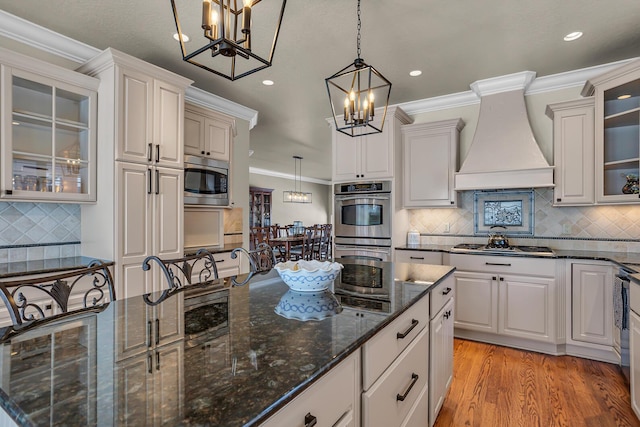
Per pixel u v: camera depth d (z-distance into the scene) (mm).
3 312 2061
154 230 2764
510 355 2982
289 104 4223
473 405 2203
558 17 2395
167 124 2879
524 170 3236
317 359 848
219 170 3545
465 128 3895
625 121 2920
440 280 1881
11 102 2242
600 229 3254
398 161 3900
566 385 2447
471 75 3355
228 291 1597
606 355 2814
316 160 8289
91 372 768
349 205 4047
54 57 2723
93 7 2303
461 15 2377
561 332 2951
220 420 587
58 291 1317
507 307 3115
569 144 3115
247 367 798
